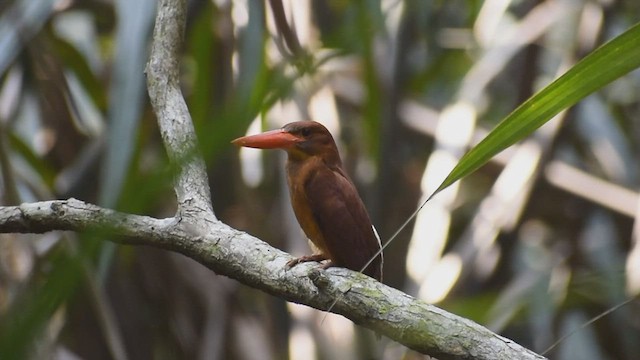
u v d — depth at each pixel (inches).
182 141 201.2
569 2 451.5
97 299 267.7
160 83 217.5
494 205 406.6
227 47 316.2
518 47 449.4
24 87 356.5
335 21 382.0
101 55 413.7
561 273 417.4
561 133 410.0
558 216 442.6
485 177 458.6
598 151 442.3
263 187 405.1
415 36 410.9
